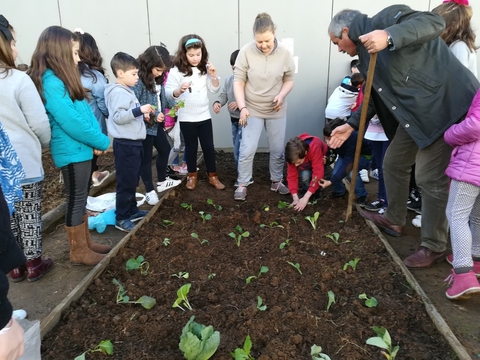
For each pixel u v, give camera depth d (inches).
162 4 261.7
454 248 109.6
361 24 125.0
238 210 179.3
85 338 94.6
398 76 119.8
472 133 100.6
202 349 83.8
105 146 127.6
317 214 153.6
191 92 192.5
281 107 192.2
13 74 104.0
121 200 159.8
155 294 111.3
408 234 157.6
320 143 178.9
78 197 127.6
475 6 246.2
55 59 113.0
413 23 108.7
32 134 110.1
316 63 266.5
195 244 141.8
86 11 265.0
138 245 141.6
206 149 205.2
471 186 105.3
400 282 116.6
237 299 108.3
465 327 102.6
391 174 144.8
